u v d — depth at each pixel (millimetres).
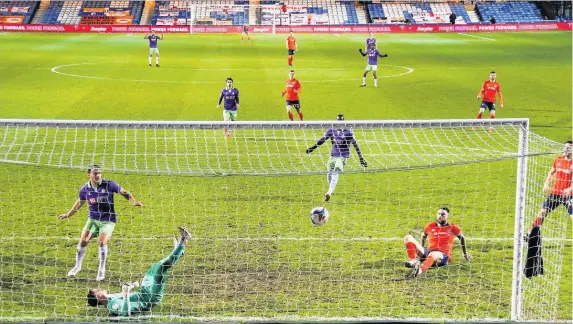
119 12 82375
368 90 36938
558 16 82750
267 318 11539
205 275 13234
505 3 84000
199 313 11766
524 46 59781
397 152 22422
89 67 44719
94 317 11578
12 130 24406
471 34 72000
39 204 17266
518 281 12070
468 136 24594
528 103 33281
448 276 13359
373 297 12461
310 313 11820
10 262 13688
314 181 19359
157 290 11852
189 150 22609
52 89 35812
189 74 42312
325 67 46406
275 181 19359
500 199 18016
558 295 12633
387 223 16172
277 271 13461
